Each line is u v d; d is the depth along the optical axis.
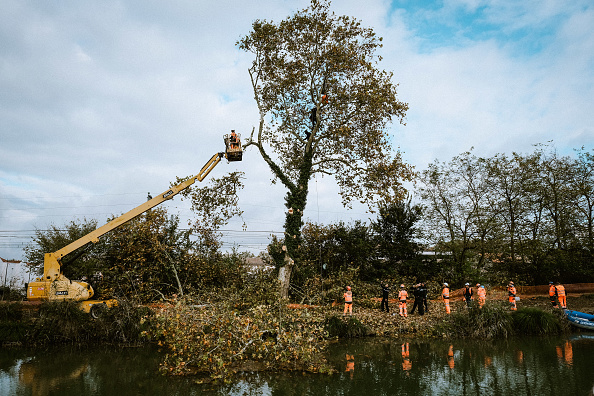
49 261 16.36
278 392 8.47
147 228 20.14
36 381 9.55
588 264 30.06
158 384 9.16
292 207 22.69
